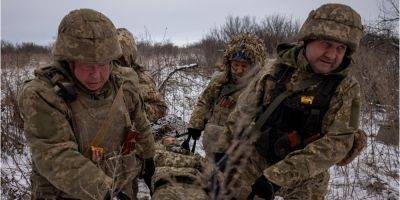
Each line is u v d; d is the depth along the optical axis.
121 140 2.59
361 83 5.95
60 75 2.38
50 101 2.30
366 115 5.81
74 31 2.27
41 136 2.29
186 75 7.90
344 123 2.49
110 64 2.48
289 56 2.71
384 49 8.50
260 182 2.49
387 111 5.58
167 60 7.64
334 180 4.47
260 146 2.70
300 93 2.60
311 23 2.53
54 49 2.35
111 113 2.50
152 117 4.43
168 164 3.09
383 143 5.41
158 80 6.75
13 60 7.38
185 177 2.82
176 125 4.59
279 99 2.63
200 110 4.20
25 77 6.15
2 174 3.72
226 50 3.90
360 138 2.70
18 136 4.96
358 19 2.52
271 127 2.66
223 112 3.84
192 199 2.55
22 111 2.32
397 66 7.32
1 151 4.56
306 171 2.43
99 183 2.29
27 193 3.51
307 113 2.57
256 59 3.76
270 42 16.53
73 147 2.33
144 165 2.95
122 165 2.57
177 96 6.92
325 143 2.47
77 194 2.31
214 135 3.22
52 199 2.47
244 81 3.63
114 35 2.37
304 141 2.60
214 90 4.16
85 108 2.42
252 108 2.73
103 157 2.50
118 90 2.56
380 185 4.21
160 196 2.62
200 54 12.88
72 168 2.28
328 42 2.49
